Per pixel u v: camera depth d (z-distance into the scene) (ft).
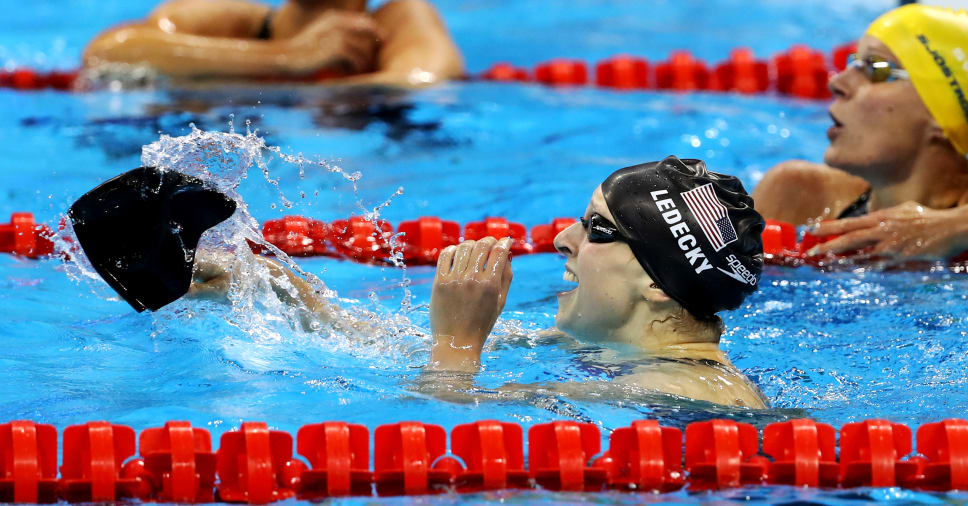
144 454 21.58
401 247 41.45
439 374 25.73
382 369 27.35
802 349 30.66
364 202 48.47
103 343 29.45
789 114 68.13
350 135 60.70
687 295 25.38
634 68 77.71
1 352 28.63
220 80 74.18
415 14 79.82
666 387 24.93
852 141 41.83
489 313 26.25
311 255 40.27
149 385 26.53
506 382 26.09
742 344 31.07
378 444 22.20
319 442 22.07
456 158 56.85
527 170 54.34
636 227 25.13
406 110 66.90
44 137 59.11
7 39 92.58
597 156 57.21
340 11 79.82
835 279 38.27
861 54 41.78
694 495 21.76
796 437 22.48
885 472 22.34
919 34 40.40
